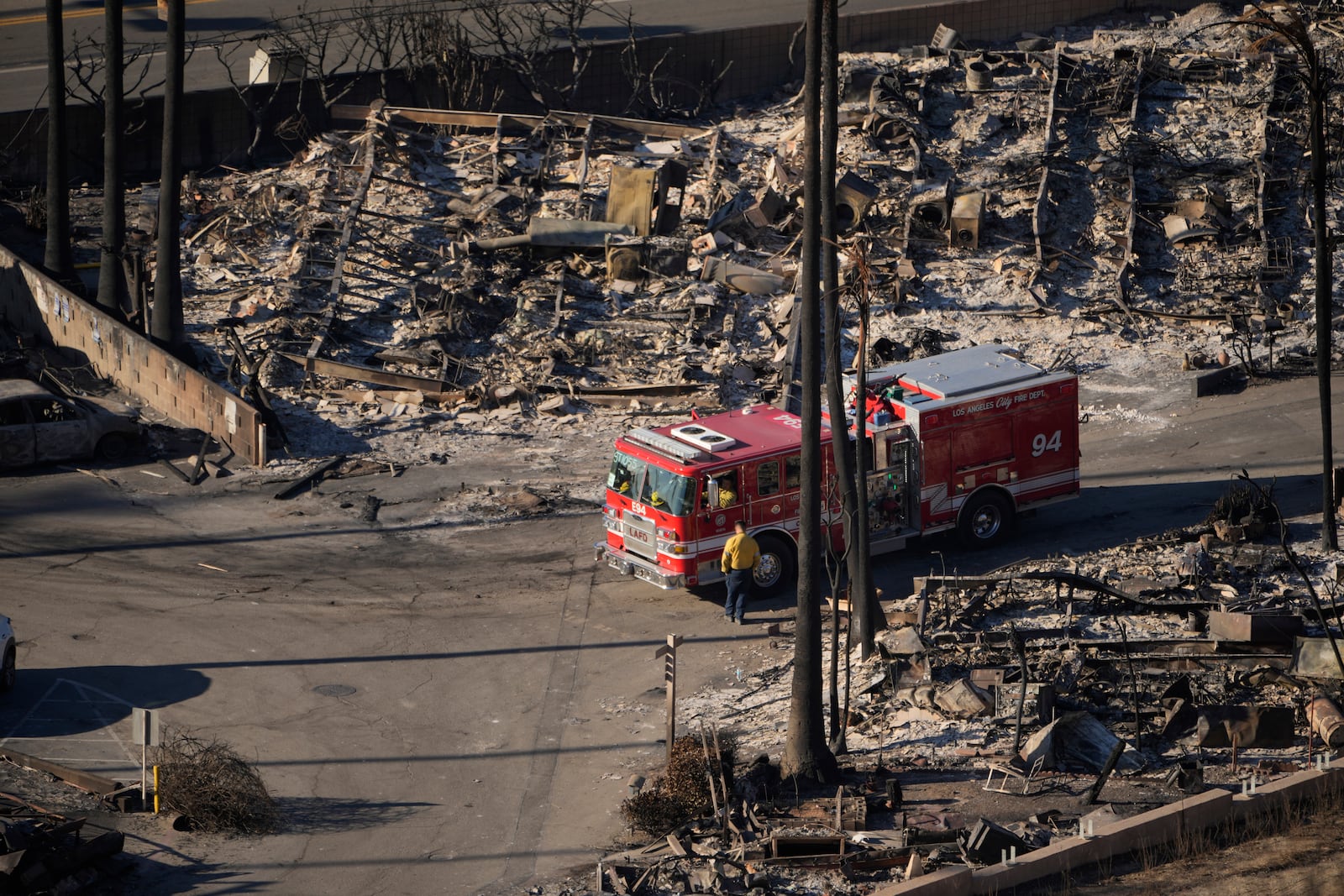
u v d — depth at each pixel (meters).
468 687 59.62
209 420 87.06
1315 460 81.19
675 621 65.88
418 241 112.25
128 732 54.75
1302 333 99.25
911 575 69.00
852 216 113.00
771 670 60.41
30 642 62.28
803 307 47.91
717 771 48.47
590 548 74.19
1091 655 56.56
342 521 76.94
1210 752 50.38
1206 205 110.81
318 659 61.81
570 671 61.22
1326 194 114.19
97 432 83.44
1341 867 41.91
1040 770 49.50
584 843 47.12
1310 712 51.12
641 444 67.75
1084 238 110.75
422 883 44.31
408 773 52.38
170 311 91.56
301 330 99.25
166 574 70.00
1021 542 72.81
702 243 110.25
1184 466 82.00
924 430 69.19
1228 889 41.00
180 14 86.88
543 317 102.06
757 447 67.06
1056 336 100.12
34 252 111.25
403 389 93.50
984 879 41.06
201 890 43.53
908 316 102.75
